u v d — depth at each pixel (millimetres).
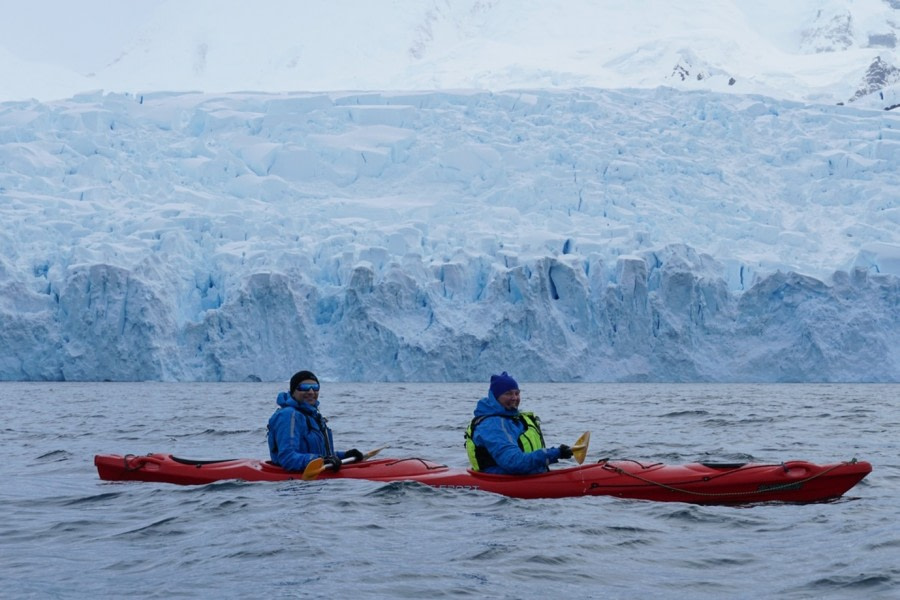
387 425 22312
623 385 45719
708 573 7613
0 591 7035
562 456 10531
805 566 7750
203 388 40625
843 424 22641
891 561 7699
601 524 9398
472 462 11125
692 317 48312
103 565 7879
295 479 11578
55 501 11078
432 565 7793
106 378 44219
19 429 21531
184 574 7523
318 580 7297
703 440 18609
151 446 17891
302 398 11844
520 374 46094
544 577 7457
